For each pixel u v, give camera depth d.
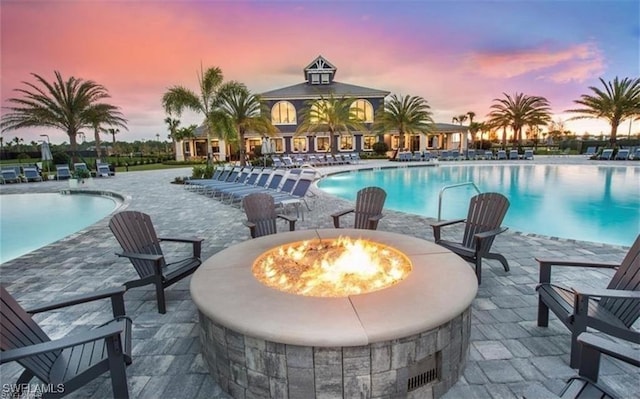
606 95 24.66
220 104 17.30
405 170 20.59
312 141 31.27
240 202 9.56
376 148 30.56
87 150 33.28
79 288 4.09
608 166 18.72
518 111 31.09
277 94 30.53
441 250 3.44
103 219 8.07
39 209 11.19
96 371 2.01
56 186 15.69
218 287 2.64
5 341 2.02
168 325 3.15
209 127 16.94
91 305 3.59
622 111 24.20
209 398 2.23
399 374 2.02
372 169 20.66
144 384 2.35
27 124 20.97
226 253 3.45
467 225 4.38
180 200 10.73
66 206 11.62
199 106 16.41
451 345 2.22
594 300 2.71
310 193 10.62
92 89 21.77
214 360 2.33
